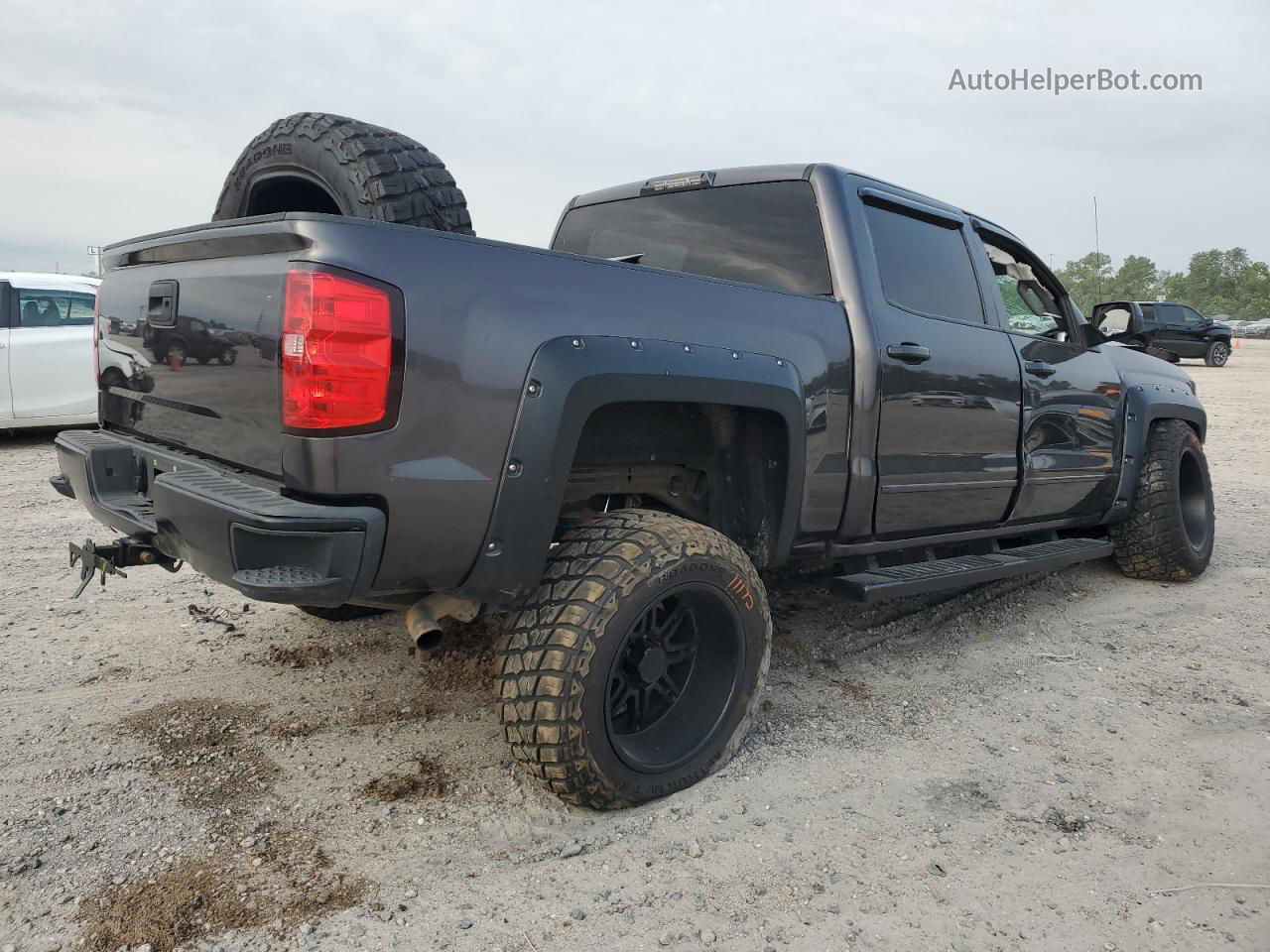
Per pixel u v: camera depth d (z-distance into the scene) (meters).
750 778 2.61
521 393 2.12
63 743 2.71
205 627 3.77
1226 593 4.72
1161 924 2.01
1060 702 3.24
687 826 2.35
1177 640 3.95
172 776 2.54
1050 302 4.55
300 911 1.98
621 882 2.11
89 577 2.54
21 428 8.67
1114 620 4.23
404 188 3.03
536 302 2.17
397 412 1.97
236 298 2.13
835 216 3.17
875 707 3.16
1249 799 2.56
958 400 3.48
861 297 3.10
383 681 3.24
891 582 3.12
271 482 2.10
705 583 2.47
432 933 1.92
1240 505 7.14
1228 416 13.38
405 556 2.04
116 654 3.43
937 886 2.13
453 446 2.05
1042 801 2.53
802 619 4.09
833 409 3.00
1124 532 4.85
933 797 2.54
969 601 4.45
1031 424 3.94
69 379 8.19
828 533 3.14
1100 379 4.46
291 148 3.24
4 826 2.26
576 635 2.20
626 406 2.53
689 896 2.06
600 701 2.24
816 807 2.46
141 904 1.98
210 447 2.31
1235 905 2.08
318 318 1.90
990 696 3.28
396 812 2.39
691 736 2.55
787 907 2.03
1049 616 4.27
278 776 2.56
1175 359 24.92
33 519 5.62
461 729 2.89
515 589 2.20
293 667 3.35
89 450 2.59
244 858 2.17
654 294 2.46
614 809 2.41
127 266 2.75
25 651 3.44
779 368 2.70
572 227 4.12
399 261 1.98
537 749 2.22
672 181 3.69
